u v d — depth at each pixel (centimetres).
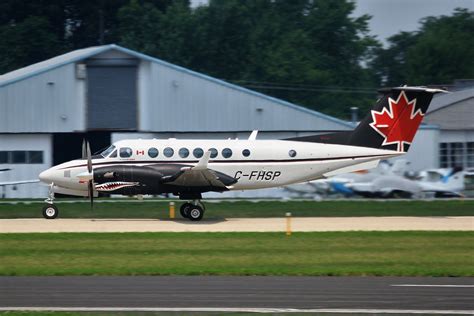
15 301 5578
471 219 10731
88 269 6850
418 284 6238
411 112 10669
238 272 6712
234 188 10700
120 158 10425
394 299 5678
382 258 7488
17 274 6606
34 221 10331
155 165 10375
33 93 15125
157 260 7325
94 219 10656
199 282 6275
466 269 6938
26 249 7906
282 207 12238
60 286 6094
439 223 10181
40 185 15075
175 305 5462
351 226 9819
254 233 9050
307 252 7812
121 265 7044
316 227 9700
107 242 8356
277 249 7988
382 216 11219
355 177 13900
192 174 9894
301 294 5828
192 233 9025
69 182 10369
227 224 10038
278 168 10619
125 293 5838
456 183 14262
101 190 10169
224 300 5616
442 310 5344
